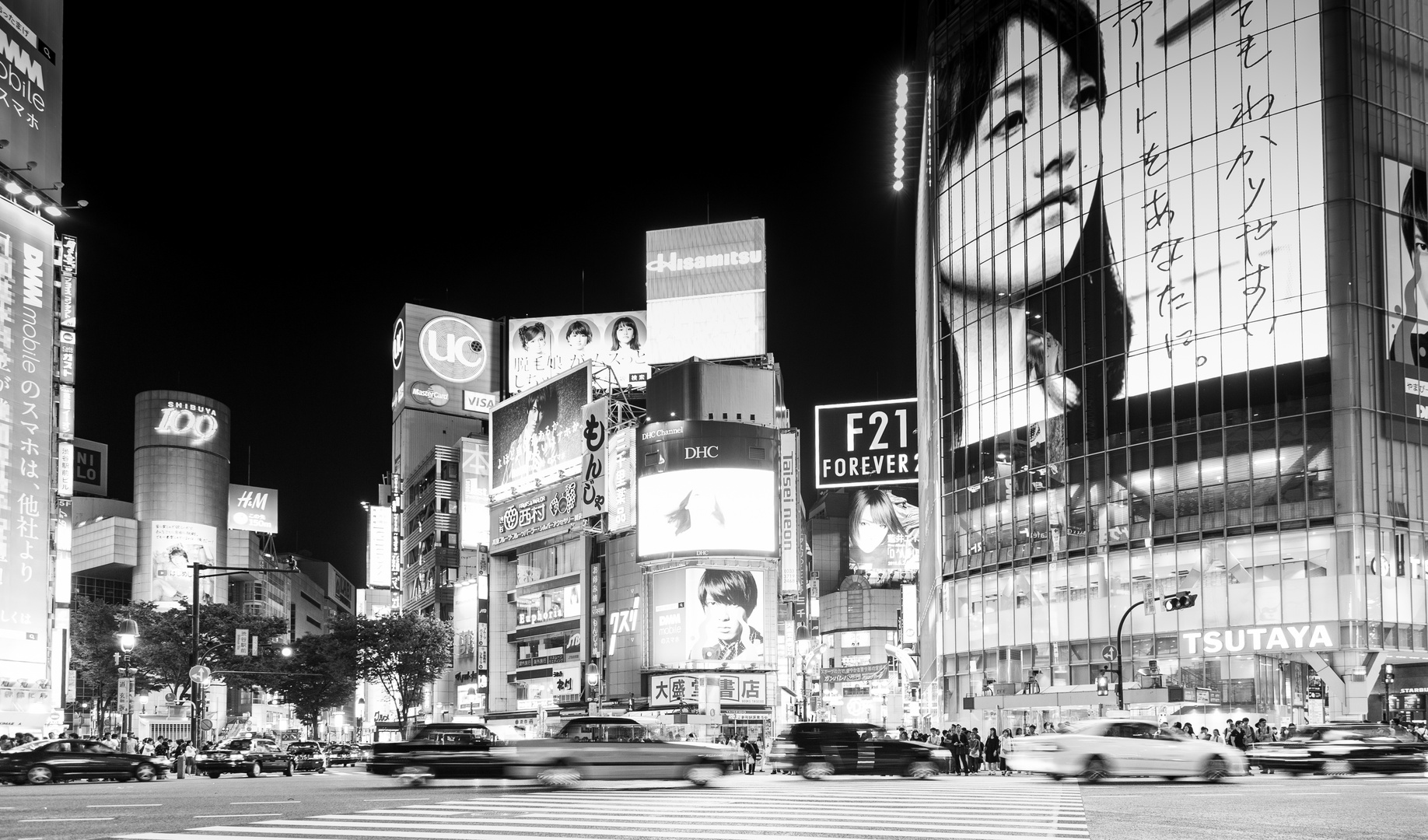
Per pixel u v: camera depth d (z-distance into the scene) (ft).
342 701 367.66
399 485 579.07
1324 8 216.33
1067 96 255.50
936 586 294.05
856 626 460.55
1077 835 59.41
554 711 350.23
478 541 440.45
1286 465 212.64
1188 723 198.59
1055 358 252.62
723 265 388.37
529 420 400.88
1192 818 70.44
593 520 362.53
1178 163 232.94
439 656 371.35
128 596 617.21
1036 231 259.80
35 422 276.82
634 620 332.19
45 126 289.53
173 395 629.10
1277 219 217.97
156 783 147.95
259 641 333.83
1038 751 125.18
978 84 281.13
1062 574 245.86
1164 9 238.68
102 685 339.36
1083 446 244.63
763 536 316.19
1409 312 214.69
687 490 316.19
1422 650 204.95
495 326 602.85
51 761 151.23
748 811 74.84
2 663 260.62
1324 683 204.03
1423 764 135.95
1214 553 219.82
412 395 572.92
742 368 330.54
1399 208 216.13
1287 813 74.84
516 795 97.55
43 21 291.99
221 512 642.22
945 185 292.40
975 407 274.57
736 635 309.83
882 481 339.57
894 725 433.89
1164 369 231.30
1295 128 217.36
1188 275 229.04
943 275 290.15
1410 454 211.20
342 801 87.92
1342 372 208.13
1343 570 203.31
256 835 58.03
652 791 105.09
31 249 280.51
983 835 58.95
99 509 634.84
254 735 263.49
